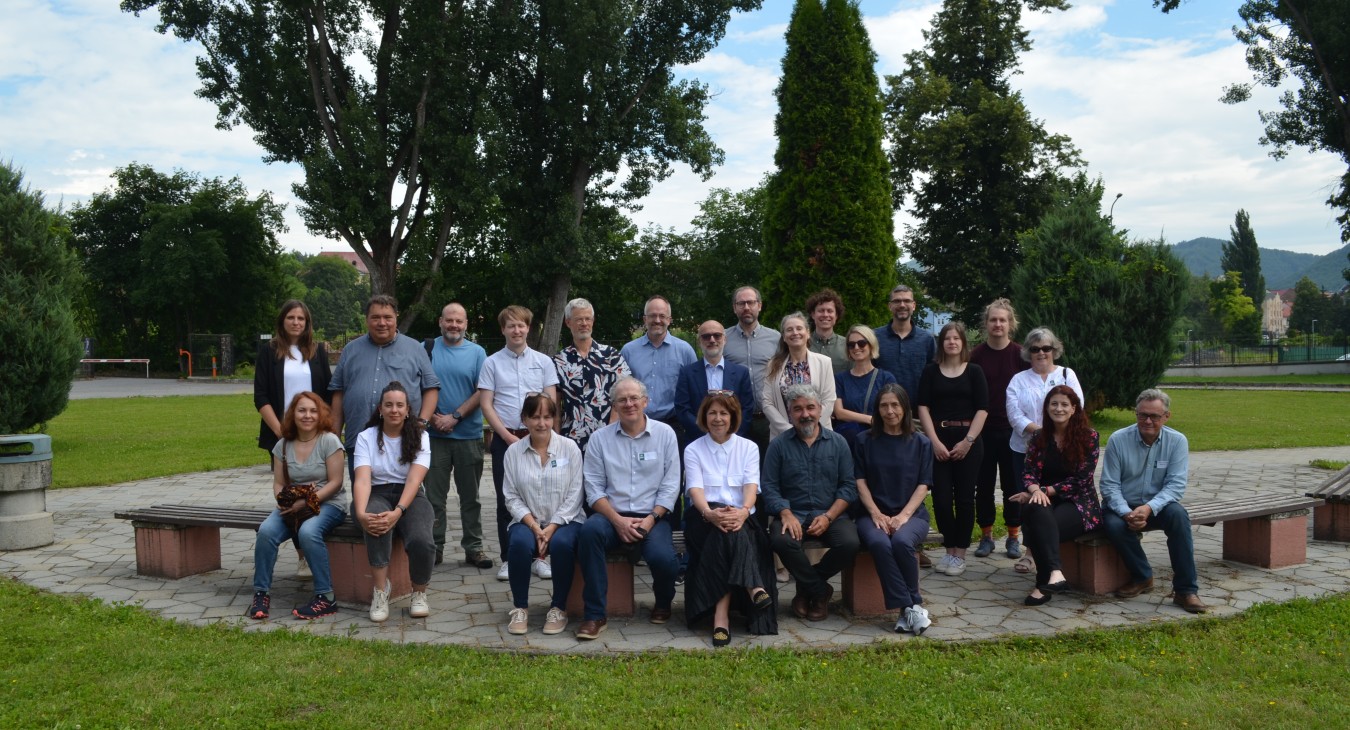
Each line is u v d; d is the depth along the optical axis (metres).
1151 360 15.98
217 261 41.12
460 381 6.31
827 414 5.93
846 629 4.90
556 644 4.64
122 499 9.37
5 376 12.21
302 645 4.54
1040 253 17.03
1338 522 6.93
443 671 4.15
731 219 40.97
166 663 4.21
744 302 6.41
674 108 25.47
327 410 5.48
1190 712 3.66
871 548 4.89
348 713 3.67
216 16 22.70
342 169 22.73
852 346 6.05
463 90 23.64
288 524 5.28
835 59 9.73
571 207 26.48
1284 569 6.07
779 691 3.93
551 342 27.44
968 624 4.92
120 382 35.88
